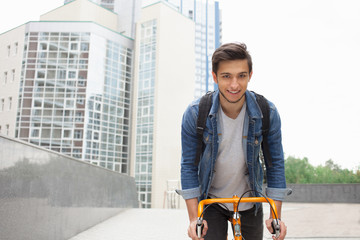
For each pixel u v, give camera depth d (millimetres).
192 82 46812
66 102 38625
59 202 4551
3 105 40719
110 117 40500
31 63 39562
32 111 38531
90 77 39375
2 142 2961
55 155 4410
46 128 38094
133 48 44844
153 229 6336
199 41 80500
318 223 7625
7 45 41938
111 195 8289
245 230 2260
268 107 2061
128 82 43375
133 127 42188
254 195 2172
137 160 40906
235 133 2076
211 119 2039
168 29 44781
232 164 2119
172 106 43312
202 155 2141
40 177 3857
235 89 1771
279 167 2113
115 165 39969
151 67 43188
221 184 2219
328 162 79250
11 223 3113
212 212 2131
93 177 6566
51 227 4223
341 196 17656
